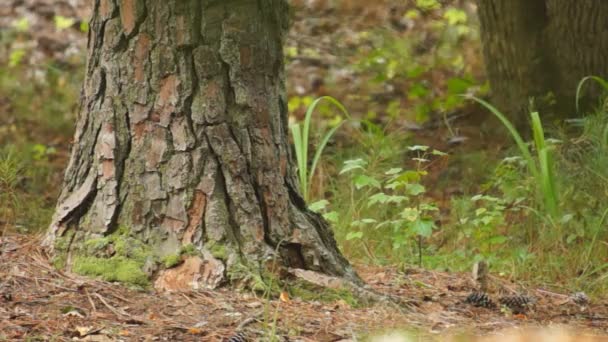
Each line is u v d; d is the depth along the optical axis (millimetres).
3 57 22750
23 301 8133
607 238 12250
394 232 11992
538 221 12617
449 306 9195
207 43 8805
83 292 8398
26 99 19922
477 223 11484
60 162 16969
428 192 15281
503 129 17078
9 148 16406
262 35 9016
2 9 25531
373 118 18609
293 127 11406
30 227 12406
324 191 14102
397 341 7605
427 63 20672
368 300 8766
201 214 8750
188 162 8766
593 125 14234
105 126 8922
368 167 13375
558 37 16531
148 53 8812
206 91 8805
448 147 16953
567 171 13594
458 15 21125
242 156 8844
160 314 8070
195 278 8602
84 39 23703
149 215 8812
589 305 9992
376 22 22828
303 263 8953
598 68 16281
